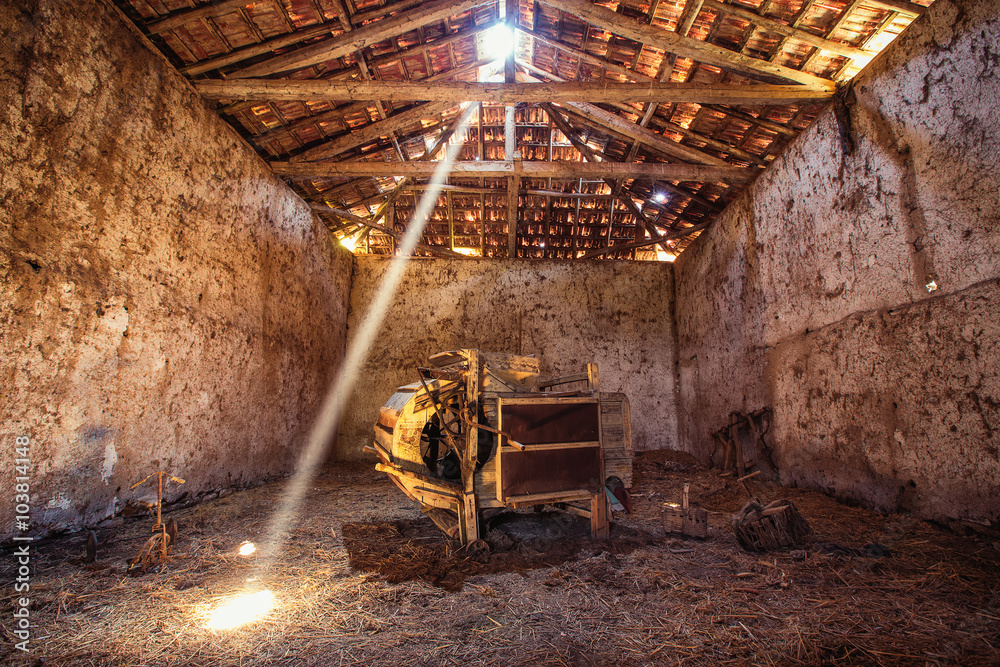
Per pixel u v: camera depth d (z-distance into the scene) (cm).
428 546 375
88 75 394
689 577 302
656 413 959
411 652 219
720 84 525
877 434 436
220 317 556
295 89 532
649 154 751
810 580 292
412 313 979
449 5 514
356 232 955
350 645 225
